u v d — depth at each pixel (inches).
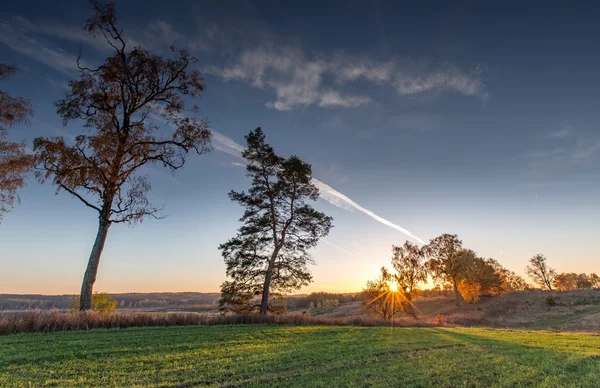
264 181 1253.1
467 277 2659.9
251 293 1176.2
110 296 1235.2
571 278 5123.0
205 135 951.6
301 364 406.3
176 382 309.1
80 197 822.5
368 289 1862.7
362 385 317.7
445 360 458.3
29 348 442.9
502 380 349.1
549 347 622.8
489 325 1841.8
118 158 847.1
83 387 287.0
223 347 508.4
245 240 1198.3
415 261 2218.3
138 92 914.7
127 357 410.0
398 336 774.5
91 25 842.8
